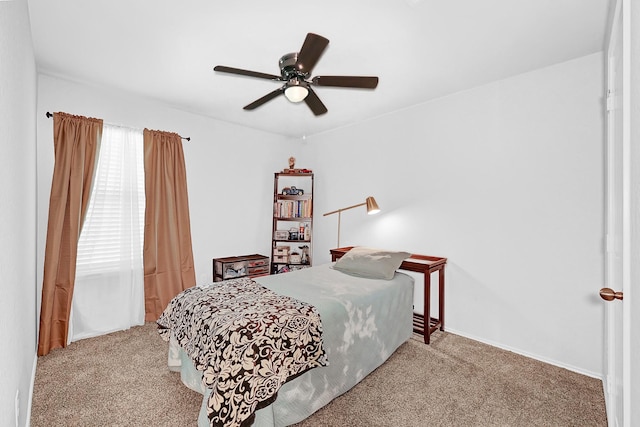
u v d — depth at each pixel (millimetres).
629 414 1090
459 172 2951
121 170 3111
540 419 1734
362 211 3885
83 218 2803
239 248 4207
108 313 2996
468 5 1756
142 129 3260
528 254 2514
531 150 2502
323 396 1787
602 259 2164
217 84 2879
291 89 1965
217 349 1462
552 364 2369
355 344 2029
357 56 2332
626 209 1135
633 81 1032
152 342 2725
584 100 2254
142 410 1778
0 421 949
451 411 1795
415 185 3314
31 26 1989
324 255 4398
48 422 1672
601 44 2113
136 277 3172
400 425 1676
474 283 2838
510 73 2568
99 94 2990
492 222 2723
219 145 3949
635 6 980
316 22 1930
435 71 2557
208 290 2148
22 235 1513
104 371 2211
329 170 4340
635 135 982
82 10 1830
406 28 1979
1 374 957
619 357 1371
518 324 2561
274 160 4594
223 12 1844
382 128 3662
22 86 1470
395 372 2230
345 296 2113
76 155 2758
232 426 1333
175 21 1938
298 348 1614
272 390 1450
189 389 1989
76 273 2836
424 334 2723
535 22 1900
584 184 2244
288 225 4730
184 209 3504
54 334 2617
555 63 2389
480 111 2809
